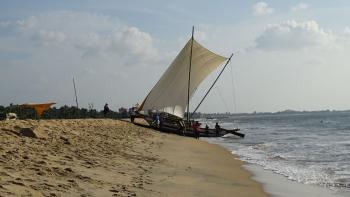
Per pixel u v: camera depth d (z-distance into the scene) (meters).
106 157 17.73
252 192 14.50
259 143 40.81
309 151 30.73
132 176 14.09
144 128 49.09
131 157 19.55
